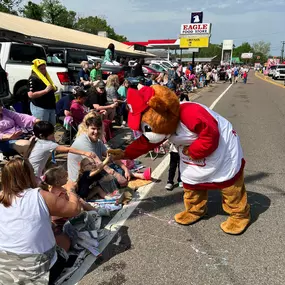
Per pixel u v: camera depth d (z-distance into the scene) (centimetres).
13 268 227
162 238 317
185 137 292
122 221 348
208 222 350
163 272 267
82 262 277
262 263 280
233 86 2473
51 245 236
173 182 438
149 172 459
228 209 328
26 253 224
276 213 371
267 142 700
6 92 607
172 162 424
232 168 306
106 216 358
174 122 285
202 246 304
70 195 270
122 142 662
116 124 820
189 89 1847
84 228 302
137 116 283
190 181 322
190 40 3100
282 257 289
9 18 1559
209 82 2566
